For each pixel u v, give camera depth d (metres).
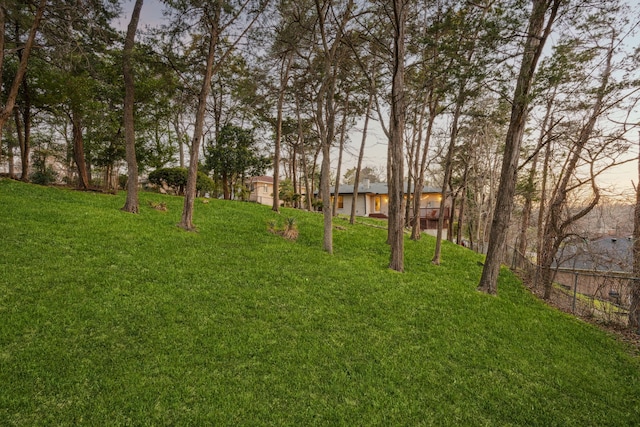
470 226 31.97
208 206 19.05
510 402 4.80
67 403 3.79
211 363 4.85
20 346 4.61
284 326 6.28
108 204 14.85
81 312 5.62
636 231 9.91
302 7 13.72
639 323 8.36
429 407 4.51
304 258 11.14
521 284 12.55
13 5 12.37
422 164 18.61
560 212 11.88
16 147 26.56
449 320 7.47
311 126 29.28
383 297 8.39
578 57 10.05
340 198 38.97
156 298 6.57
